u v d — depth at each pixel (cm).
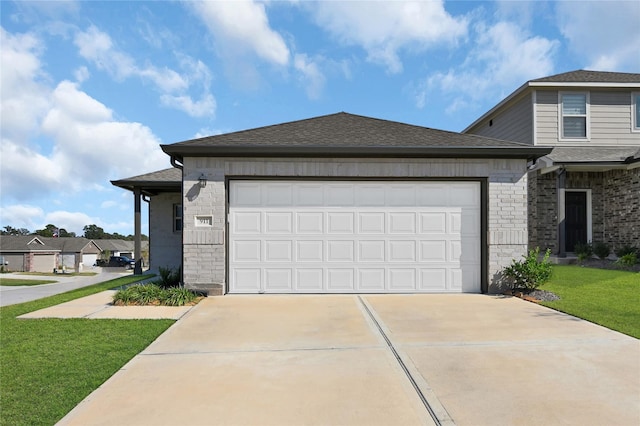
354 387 347
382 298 762
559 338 484
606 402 314
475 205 827
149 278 1202
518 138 1455
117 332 521
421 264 821
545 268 766
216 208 798
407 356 424
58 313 644
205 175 802
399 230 821
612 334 500
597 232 1280
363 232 819
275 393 336
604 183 1273
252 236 815
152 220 1449
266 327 550
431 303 709
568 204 1297
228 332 525
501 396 326
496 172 815
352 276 816
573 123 1359
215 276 795
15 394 335
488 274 809
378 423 286
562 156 1213
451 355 426
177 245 1445
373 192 822
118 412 304
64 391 340
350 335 507
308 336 504
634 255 1047
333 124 968
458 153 786
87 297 821
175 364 406
